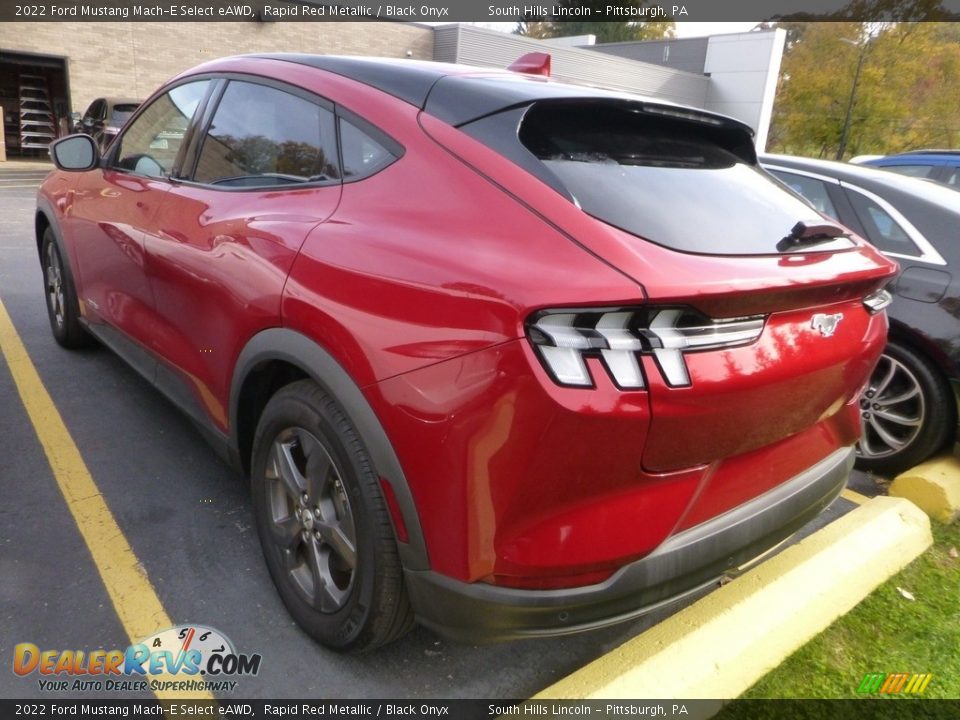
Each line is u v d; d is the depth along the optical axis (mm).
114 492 3008
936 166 8977
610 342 1574
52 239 4297
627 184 1982
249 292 2266
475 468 1646
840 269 2012
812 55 34125
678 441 1695
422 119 2154
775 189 2436
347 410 1889
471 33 24156
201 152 2918
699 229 1906
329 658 2236
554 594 1701
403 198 2033
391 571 1914
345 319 1915
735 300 1682
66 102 18500
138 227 3066
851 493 3623
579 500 1656
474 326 1647
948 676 2424
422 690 2164
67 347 4520
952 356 3410
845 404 2312
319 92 2459
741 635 2277
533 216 1791
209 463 3295
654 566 1787
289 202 2359
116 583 2471
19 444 3332
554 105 2074
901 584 2879
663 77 32062
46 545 2635
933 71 32344
